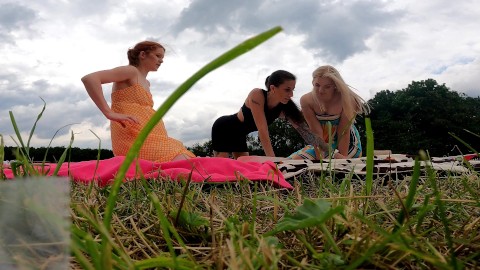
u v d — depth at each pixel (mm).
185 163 2588
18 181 394
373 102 23766
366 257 493
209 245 768
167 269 630
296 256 665
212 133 5398
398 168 2664
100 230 418
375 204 963
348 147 4516
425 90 23516
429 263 595
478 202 741
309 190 1811
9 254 392
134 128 3455
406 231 681
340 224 687
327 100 4422
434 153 21844
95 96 3256
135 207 1063
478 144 22281
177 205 1084
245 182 1426
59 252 409
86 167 2439
